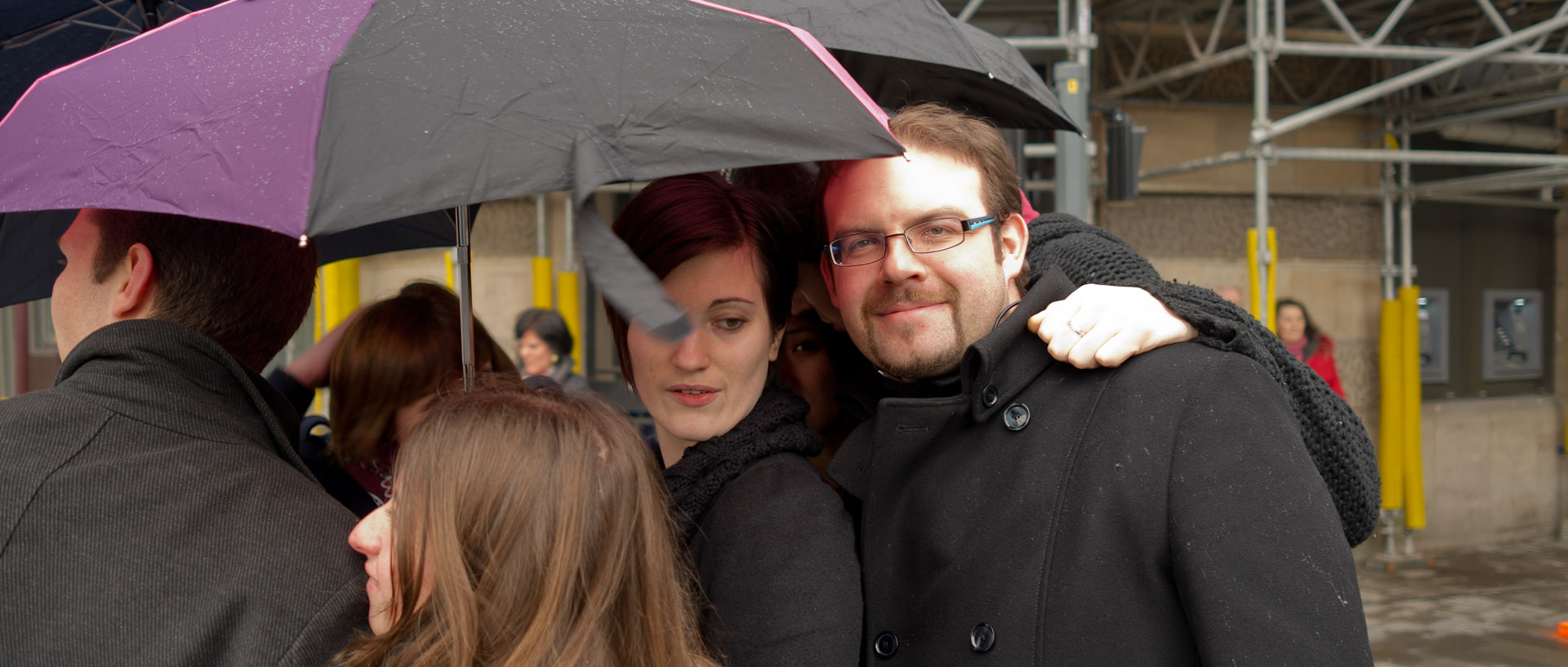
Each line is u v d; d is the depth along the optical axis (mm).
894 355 1149
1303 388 1114
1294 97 6207
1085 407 1088
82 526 914
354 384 1872
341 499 1941
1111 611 1021
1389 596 5836
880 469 1193
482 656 850
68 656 882
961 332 1136
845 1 1292
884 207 1113
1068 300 1130
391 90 812
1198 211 6219
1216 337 1097
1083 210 3504
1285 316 5445
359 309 1957
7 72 1557
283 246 1146
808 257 1317
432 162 778
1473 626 5285
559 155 795
